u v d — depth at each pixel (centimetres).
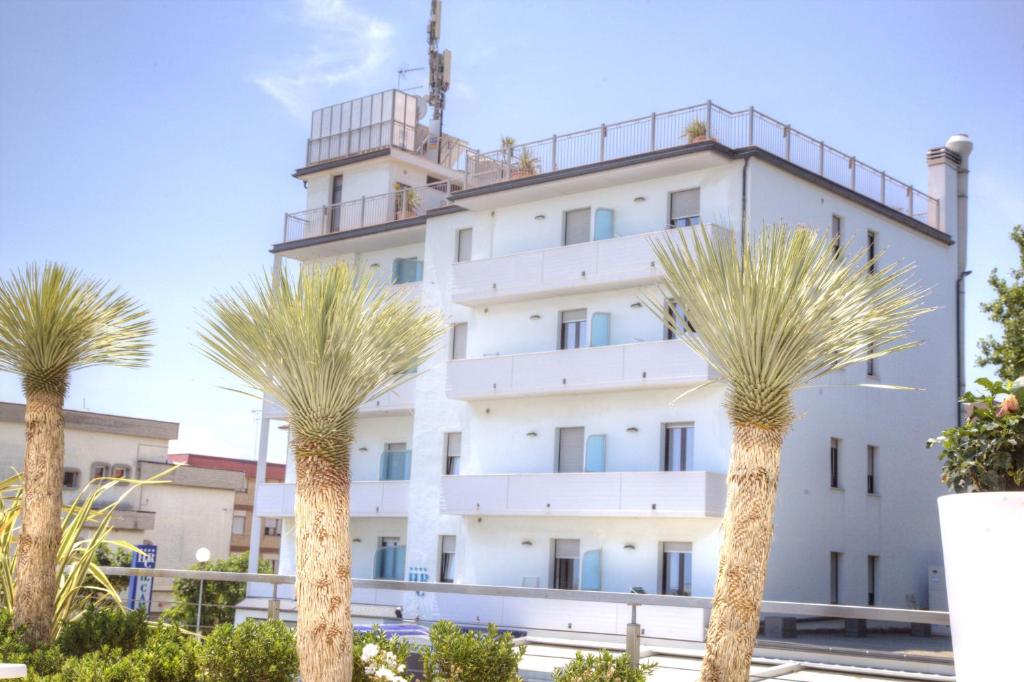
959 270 3753
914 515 3434
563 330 3462
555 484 3228
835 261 747
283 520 4000
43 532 1046
